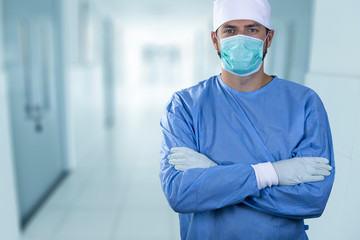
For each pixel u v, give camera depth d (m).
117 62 7.32
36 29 2.51
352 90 1.24
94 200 2.67
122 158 3.87
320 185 0.83
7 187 1.88
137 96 10.80
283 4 2.17
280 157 0.89
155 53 17.31
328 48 1.47
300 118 0.92
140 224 2.27
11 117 2.03
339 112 1.33
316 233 1.50
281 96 0.96
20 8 2.16
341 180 1.31
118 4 5.18
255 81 0.96
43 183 2.68
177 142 0.92
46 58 2.76
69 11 3.36
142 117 6.82
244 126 0.92
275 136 0.90
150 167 3.54
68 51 3.29
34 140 2.46
